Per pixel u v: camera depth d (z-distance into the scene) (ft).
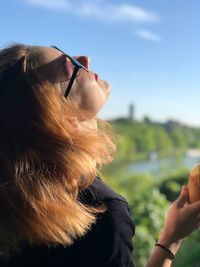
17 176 1.69
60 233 1.67
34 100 1.72
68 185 1.71
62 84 1.77
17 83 1.76
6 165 1.70
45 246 1.71
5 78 1.78
